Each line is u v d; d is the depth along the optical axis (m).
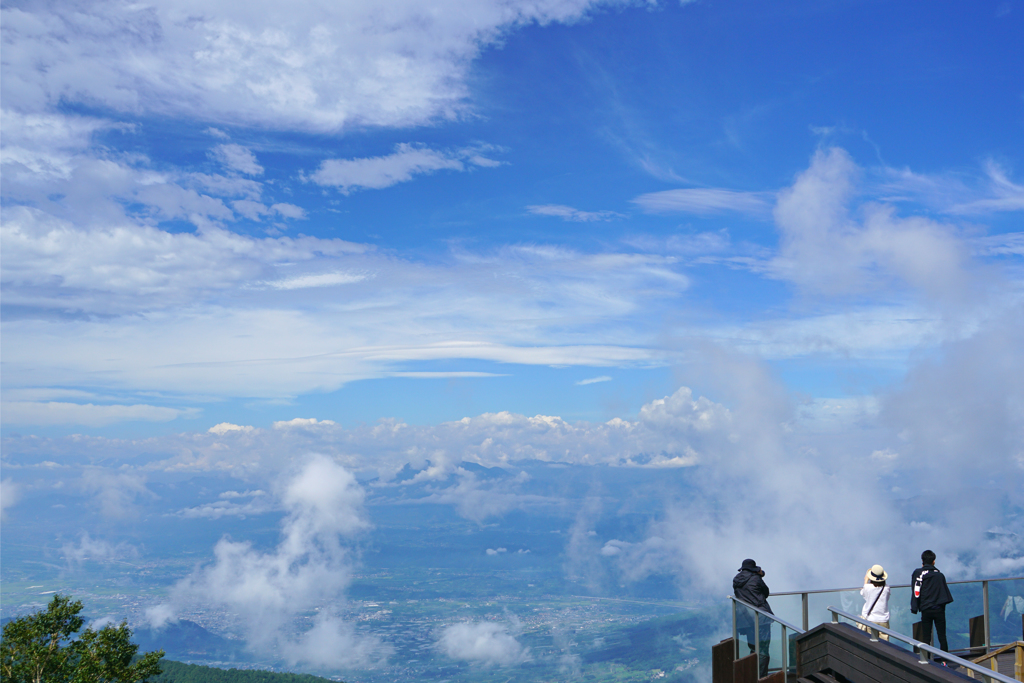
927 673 7.61
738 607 11.93
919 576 12.03
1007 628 12.30
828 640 9.77
